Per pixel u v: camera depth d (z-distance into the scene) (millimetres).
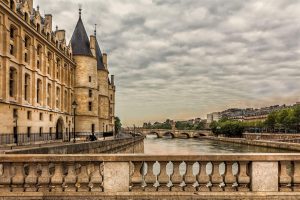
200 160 8109
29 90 47969
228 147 98500
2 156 8055
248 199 7887
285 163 8094
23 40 45219
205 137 171625
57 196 7887
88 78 78625
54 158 8055
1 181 8031
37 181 8078
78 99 76875
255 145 102375
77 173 8742
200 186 8109
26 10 47656
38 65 53062
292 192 7898
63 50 68062
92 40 82062
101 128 93562
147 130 187625
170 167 29719
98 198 7898
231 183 8102
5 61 39656
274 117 136250
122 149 50188
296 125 116500
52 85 59562
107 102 97000
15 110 42312
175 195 7910
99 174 8148
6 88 39562
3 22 39344
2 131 38406
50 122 56812
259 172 7988
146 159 8086
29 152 17531
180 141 141625
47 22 58969
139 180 8078
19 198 7844
